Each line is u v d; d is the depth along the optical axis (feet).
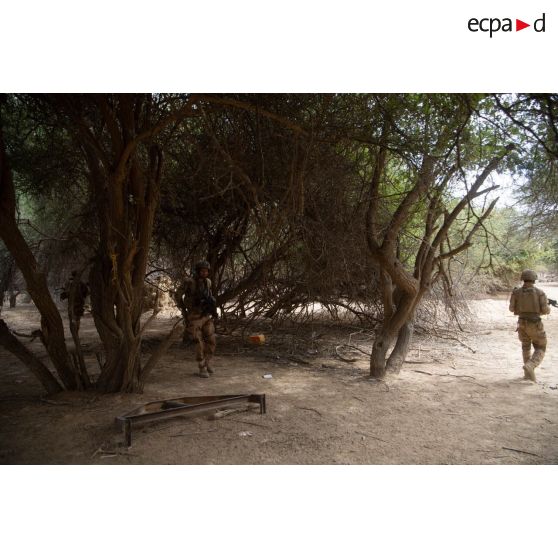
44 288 19.98
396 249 29.40
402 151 21.72
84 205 30.50
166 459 14.03
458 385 22.86
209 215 33.37
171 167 29.63
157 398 20.33
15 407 18.92
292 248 30.35
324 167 24.63
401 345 25.85
